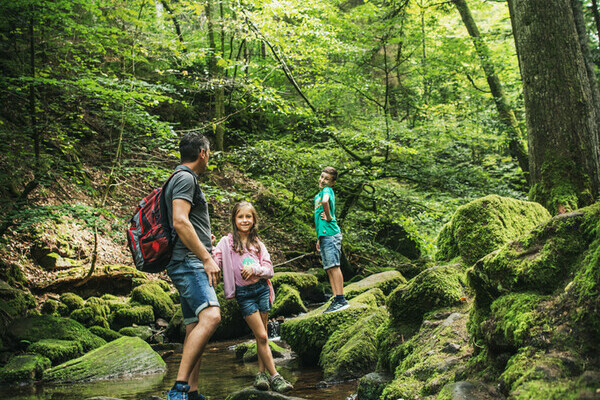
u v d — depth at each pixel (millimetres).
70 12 6605
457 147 10766
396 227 11836
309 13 9961
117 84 6094
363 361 4105
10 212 5555
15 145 7504
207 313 2719
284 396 3225
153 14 8555
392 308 3816
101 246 8273
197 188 2898
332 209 5152
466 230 4238
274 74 12594
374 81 10445
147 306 6891
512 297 2488
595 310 1979
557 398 1679
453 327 3205
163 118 12242
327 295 8844
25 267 6816
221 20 8945
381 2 11141
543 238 2580
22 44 7250
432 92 15641
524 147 12570
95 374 4641
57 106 8188
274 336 6492
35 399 3846
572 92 5590
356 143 9828
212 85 8938
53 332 5484
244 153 9414
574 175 5457
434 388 2621
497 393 2150
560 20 5684
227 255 3605
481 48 12117
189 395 2945
